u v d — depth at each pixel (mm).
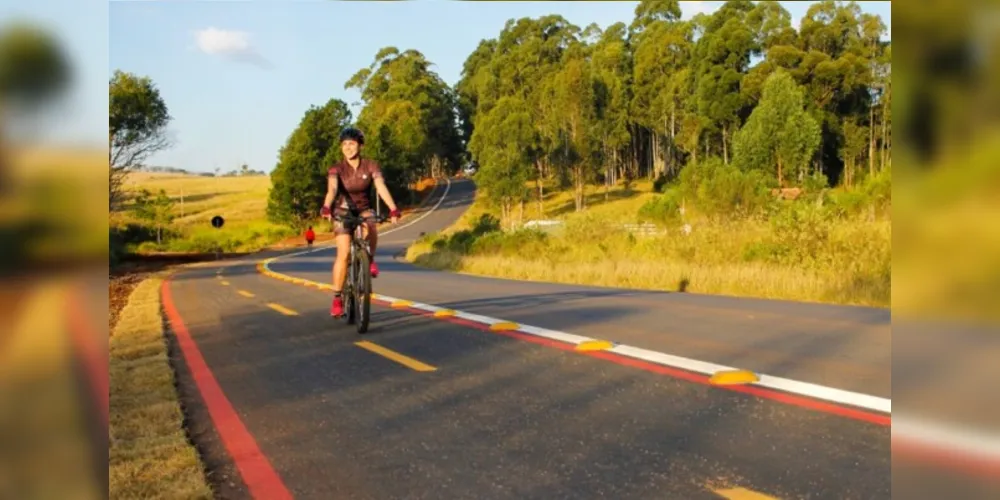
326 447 4875
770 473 4000
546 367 6949
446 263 30078
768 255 16781
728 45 72188
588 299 12875
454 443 4824
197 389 6656
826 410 5137
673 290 15570
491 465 4383
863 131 64438
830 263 14602
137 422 5426
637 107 87125
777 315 10086
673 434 4773
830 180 70438
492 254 30391
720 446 4492
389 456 4641
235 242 61500
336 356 7922
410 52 125750
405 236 74000
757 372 6410
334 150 75250
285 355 8148
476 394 6051
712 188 28828
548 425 5105
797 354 7148
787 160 59125
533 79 106188
